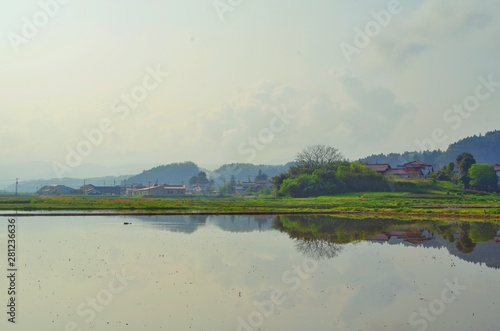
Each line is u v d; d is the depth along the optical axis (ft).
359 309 56.70
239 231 143.13
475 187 356.79
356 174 357.20
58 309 56.75
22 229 142.20
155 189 517.14
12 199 289.74
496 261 90.63
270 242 117.08
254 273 77.51
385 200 291.58
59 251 99.50
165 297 62.03
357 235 133.18
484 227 155.22
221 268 81.66
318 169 377.30
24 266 82.58
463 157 380.17
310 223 171.12
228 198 402.93
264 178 604.49
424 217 196.03
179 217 196.65
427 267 83.87
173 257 92.84
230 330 49.26
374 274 77.25
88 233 132.87
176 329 49.65
